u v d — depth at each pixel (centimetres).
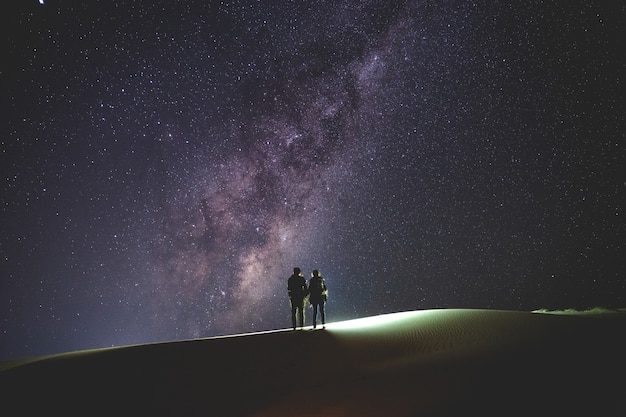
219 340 1111
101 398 770
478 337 988
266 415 673
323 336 1097
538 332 976
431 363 835
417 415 597
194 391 789
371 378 792
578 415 549
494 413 578
